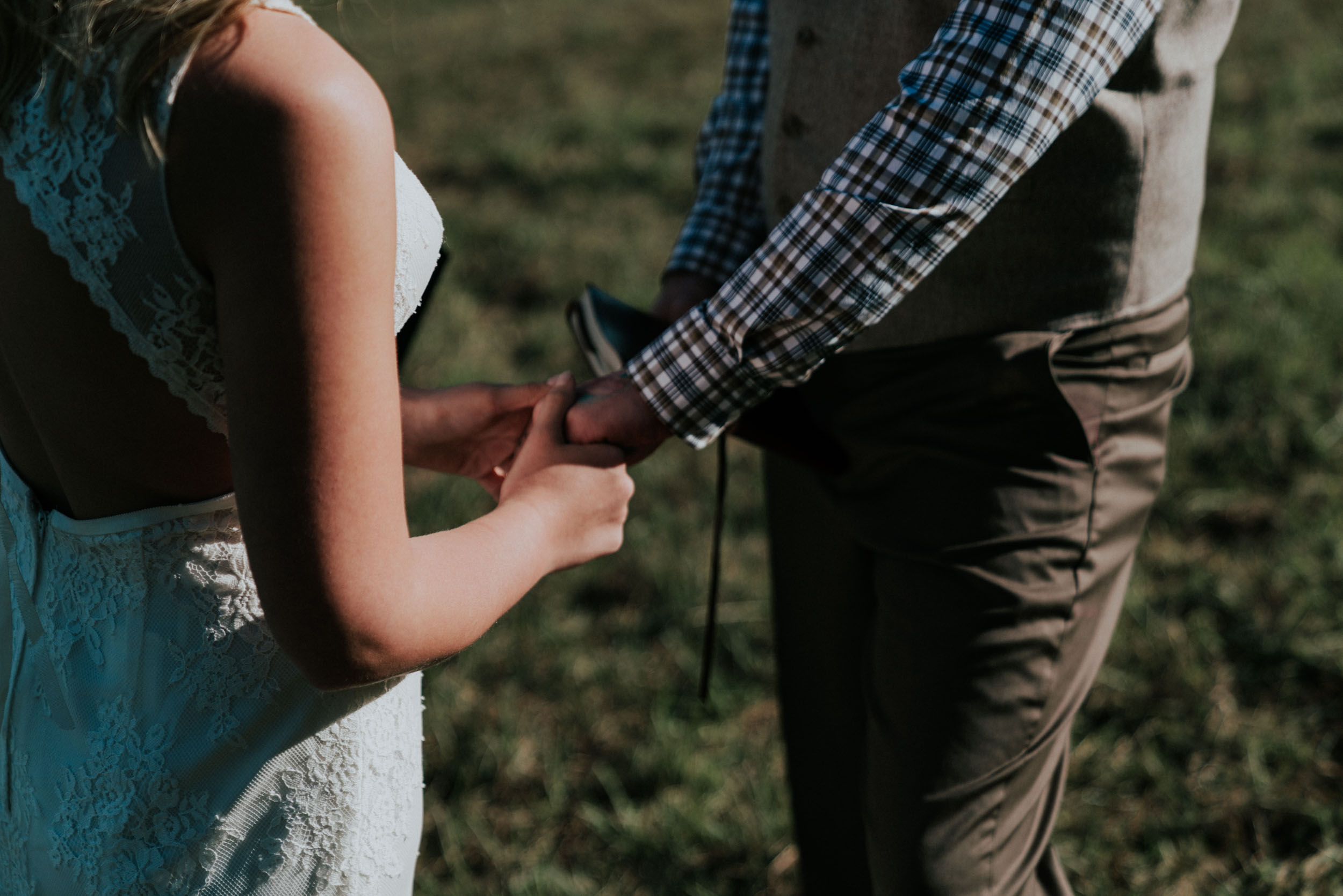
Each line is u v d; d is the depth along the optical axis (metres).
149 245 0.80
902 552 1.41
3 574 1.10
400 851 1.12
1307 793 2.13
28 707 1.04
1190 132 1.33
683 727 2.38
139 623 0.96
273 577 0.81
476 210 5.23
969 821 1.34
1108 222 1.30
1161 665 2.41
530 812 2.26
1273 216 4.45
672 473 3.26
